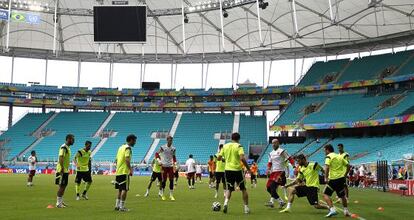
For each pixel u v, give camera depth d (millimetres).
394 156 43625
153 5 55031
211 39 62906
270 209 14344
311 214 12969
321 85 63219
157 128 68812
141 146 64688
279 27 56812
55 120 71188
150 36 63906
